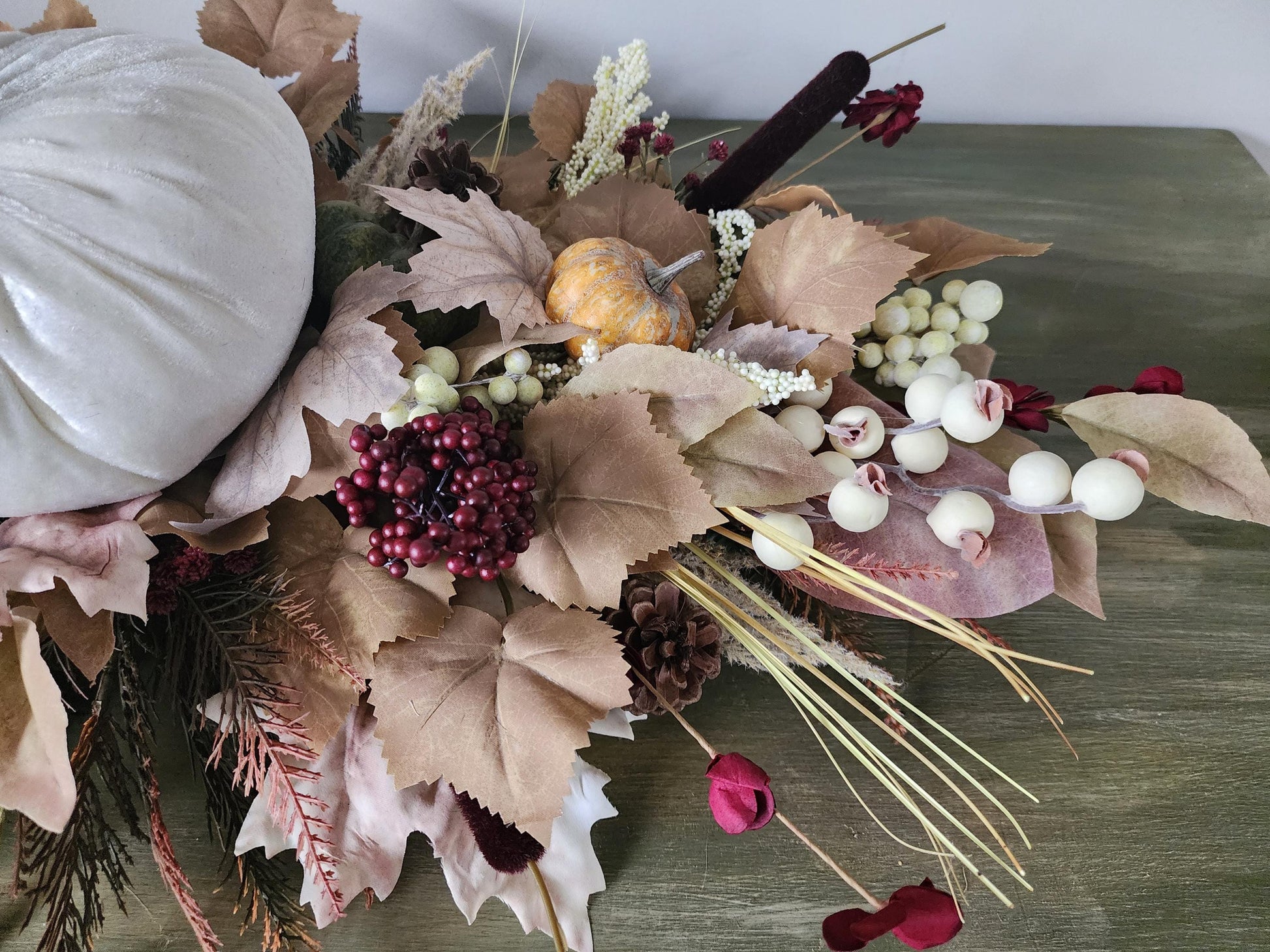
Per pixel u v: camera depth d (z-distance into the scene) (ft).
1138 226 2.52
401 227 1.83
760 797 1.54
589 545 1.59
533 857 1.55
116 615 1.60
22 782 1.37
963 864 1.69
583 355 1.68
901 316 1.94
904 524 1.74
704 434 1.62
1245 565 1.99
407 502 1.50
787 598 1.84
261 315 1.50
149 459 1.48
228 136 1.48
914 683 1.85
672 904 1.65
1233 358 2.27
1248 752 1.80
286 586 1.58
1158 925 1.66
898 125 2.08
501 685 1.55
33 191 1.39
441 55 2.49
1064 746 1.79
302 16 1.93
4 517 1.49
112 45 1.51
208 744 1.67
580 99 2.09
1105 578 1.97
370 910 1.62
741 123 2.67
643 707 1.70
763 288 1.81
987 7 2.52
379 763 1.65
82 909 1.61
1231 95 2.73
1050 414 1.85
